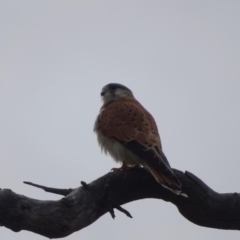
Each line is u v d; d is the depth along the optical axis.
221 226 10.43
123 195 10.23
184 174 10.29
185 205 10.29
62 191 9.93
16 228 9.00
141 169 11.27
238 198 10.24
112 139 12.41
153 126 12.45
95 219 9.78
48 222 9.09
